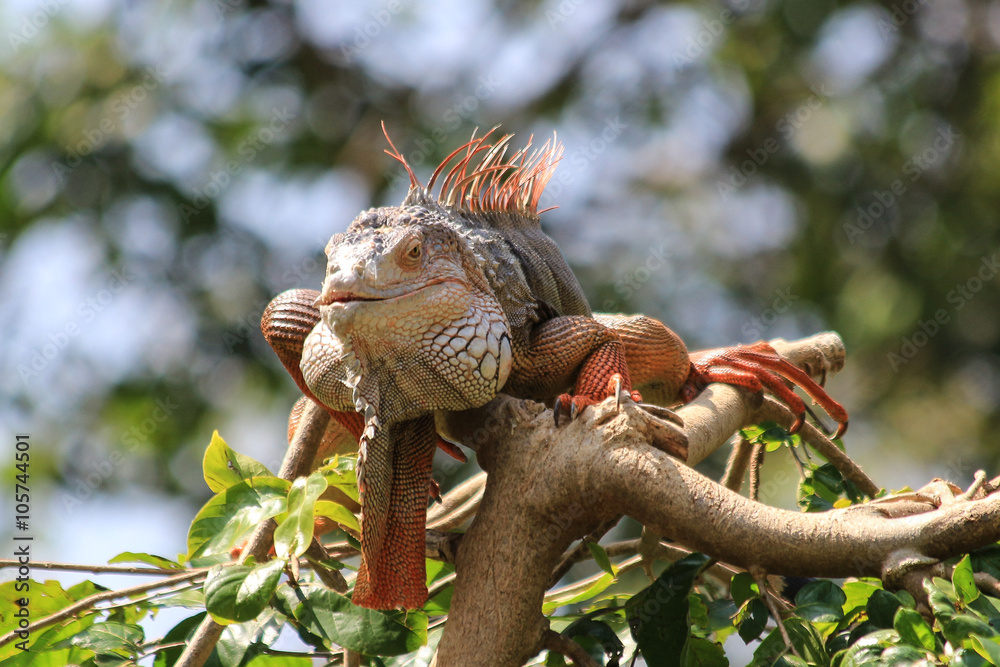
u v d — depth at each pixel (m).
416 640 3.78
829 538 3.43
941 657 3.17
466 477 11.69
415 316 3.89
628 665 4.34
